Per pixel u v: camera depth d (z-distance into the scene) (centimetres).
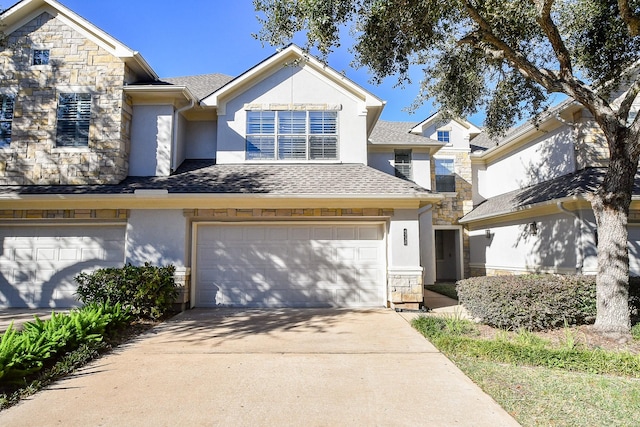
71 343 670
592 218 1177
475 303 910
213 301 1156
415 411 462
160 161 1235
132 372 602
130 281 963
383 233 1188
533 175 1648
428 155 1794
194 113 1376
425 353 700
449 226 1962
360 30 916
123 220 1134
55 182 1162
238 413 457
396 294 1119
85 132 1184
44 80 1197
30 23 1220
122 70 1201
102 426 427
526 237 1491
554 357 639
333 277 1173
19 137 1178
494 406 475
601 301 820
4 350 539
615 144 823
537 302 845
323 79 1347
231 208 1129
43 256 1153
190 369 614
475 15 877
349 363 644
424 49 991
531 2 852
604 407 469
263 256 1173
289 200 1112
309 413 457
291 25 837
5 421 439
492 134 1222
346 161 1325
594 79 1032
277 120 1334
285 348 732
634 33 809
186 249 1123
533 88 1093
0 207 1112
